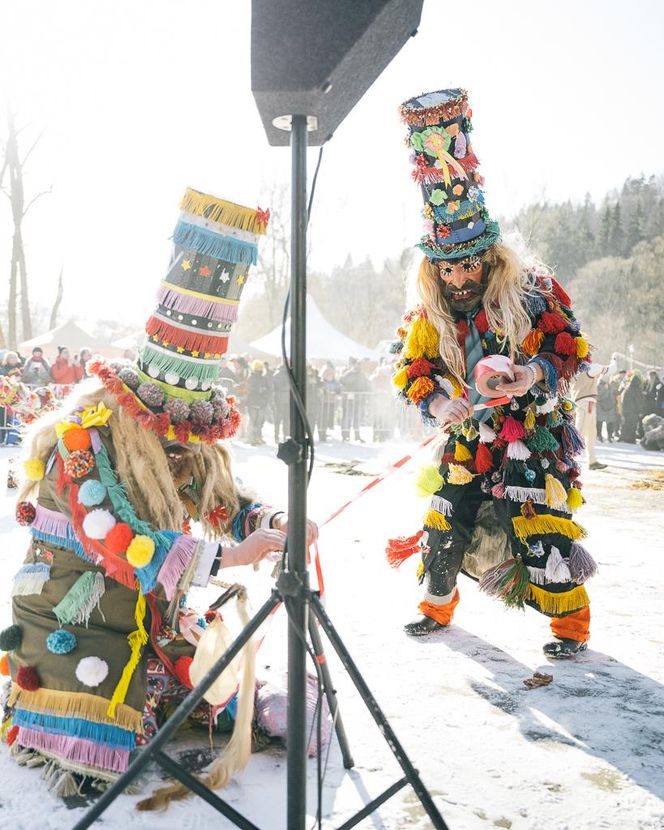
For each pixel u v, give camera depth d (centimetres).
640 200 5412
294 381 173
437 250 303
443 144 290
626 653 328
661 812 207
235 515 255
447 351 314
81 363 1473
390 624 361
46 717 211
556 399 307
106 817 195
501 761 234
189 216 211
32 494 238
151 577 205
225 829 192
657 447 1625
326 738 241
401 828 198
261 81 163
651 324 4938
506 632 355
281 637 336
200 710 241
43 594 221
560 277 5312
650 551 542
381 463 1128
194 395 223
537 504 309
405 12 167
